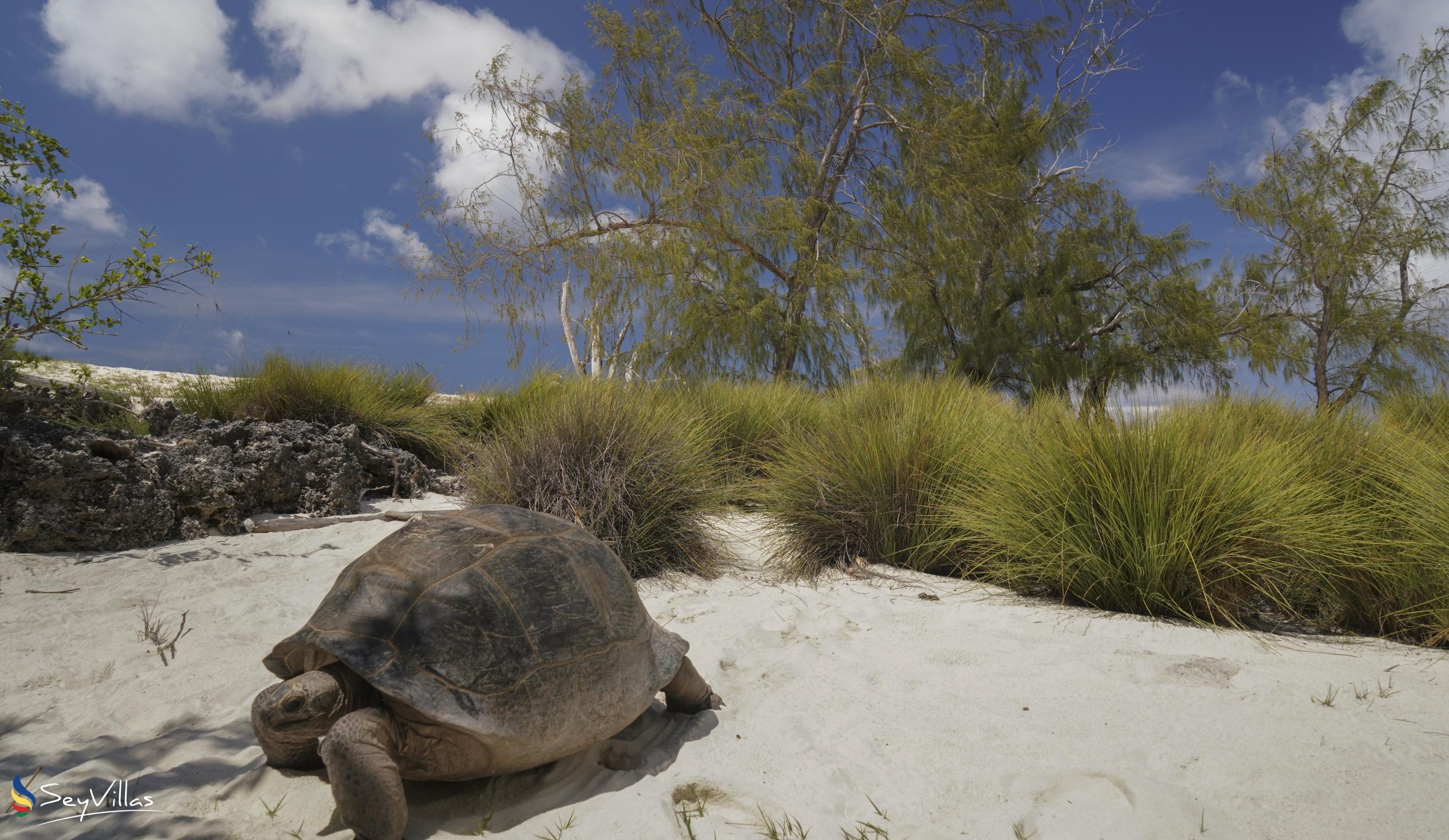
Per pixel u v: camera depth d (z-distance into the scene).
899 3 17.38
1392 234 17.31
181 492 5.61
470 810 2.33
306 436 6.48
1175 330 18.20
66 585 4.48
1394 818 2.09
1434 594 3.64
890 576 4.83
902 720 2.81
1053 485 4.36
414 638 2.22
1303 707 2.75
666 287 15.19
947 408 5.82
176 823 2.23
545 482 5.22
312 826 2.22
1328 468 4.73
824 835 2.15
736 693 3.15
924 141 17.05
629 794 2.37
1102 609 4.08
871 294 17.17
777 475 5.86
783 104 17.48
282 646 2.36
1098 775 2.38
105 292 5.25
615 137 15.15
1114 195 19.22
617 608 2.64
